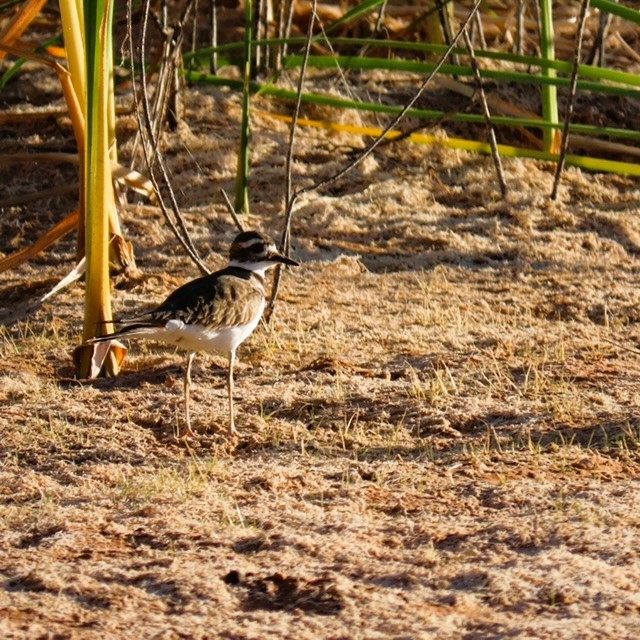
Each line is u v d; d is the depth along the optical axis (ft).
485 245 52.85
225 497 28.43
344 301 47.03
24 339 43.70
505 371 38.68
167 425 34.71
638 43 69.92
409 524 26.25
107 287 39.65
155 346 43.21
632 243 53.42
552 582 22.66
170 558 24.44
